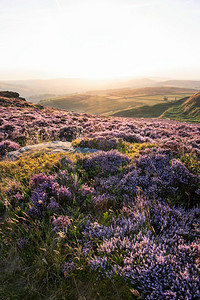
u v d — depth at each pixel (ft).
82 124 63.36
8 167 19.69
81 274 8.96
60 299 8.17
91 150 26.03
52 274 9.04
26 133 42.14
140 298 7.67
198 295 7.19
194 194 13.62
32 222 11.48
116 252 9.45
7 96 214.90
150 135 47.65
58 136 42.14
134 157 20.13
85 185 15.72
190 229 10.52
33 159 21.47
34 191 14.28
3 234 11.14
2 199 14.25
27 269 9.26
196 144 33.88
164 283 7.75
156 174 15.43
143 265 8.62
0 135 38.37
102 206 13.35
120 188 14.62
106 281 8.61
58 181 15.88
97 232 10.63
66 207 13.26
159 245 9.16
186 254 9.00
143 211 11.32
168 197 13.33
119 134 37.24
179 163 16.22
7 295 8.30
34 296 8.32
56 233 10.50
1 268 9.45
